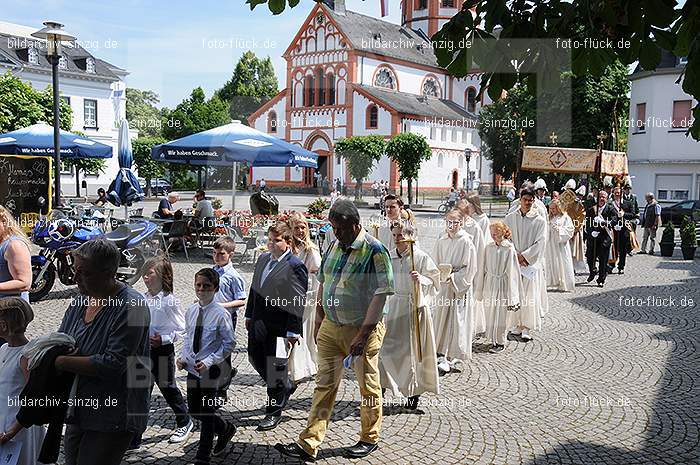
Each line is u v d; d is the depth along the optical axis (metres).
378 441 4.56
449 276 5.72
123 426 2.95
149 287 3.68
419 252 4.60
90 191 35.53
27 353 2.90
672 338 7.87
